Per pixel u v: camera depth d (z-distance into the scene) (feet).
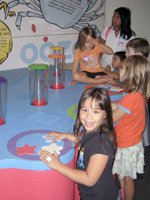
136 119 5.12
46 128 4.43
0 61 8.59
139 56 5.17
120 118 4.96
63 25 9.64
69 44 9.96
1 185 3.66
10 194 3.69
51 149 3.75
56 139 4.02
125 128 5.16
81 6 9.85
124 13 8.68
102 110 3.63
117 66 8.01
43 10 9.05
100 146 3.45
